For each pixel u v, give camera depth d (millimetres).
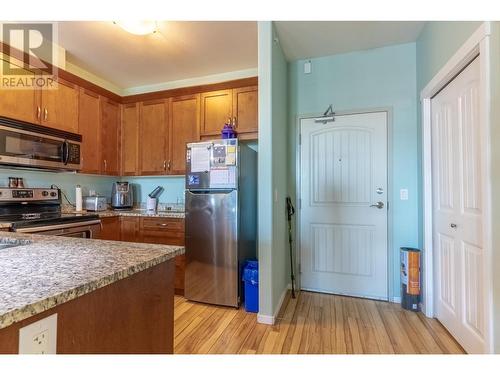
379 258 2674
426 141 2318
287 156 2941
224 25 2371
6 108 2283
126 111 3514
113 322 786
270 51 2205
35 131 2436
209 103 3131
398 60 2625
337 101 2814
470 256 1705
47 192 2797
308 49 2707
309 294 2812
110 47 2746
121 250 1014
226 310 2438
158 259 933
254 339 1926
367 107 2715
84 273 734
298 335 1981
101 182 3613
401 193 2607
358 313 2355
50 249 1019
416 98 2561
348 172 2777
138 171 3430
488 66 1396
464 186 1770
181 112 3248
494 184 1385
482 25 1429
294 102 2957
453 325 1931
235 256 2490
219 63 3104
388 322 2184
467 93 1718
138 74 3375
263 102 2219
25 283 650
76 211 3062
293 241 2951
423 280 2367
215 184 2561
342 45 2635
